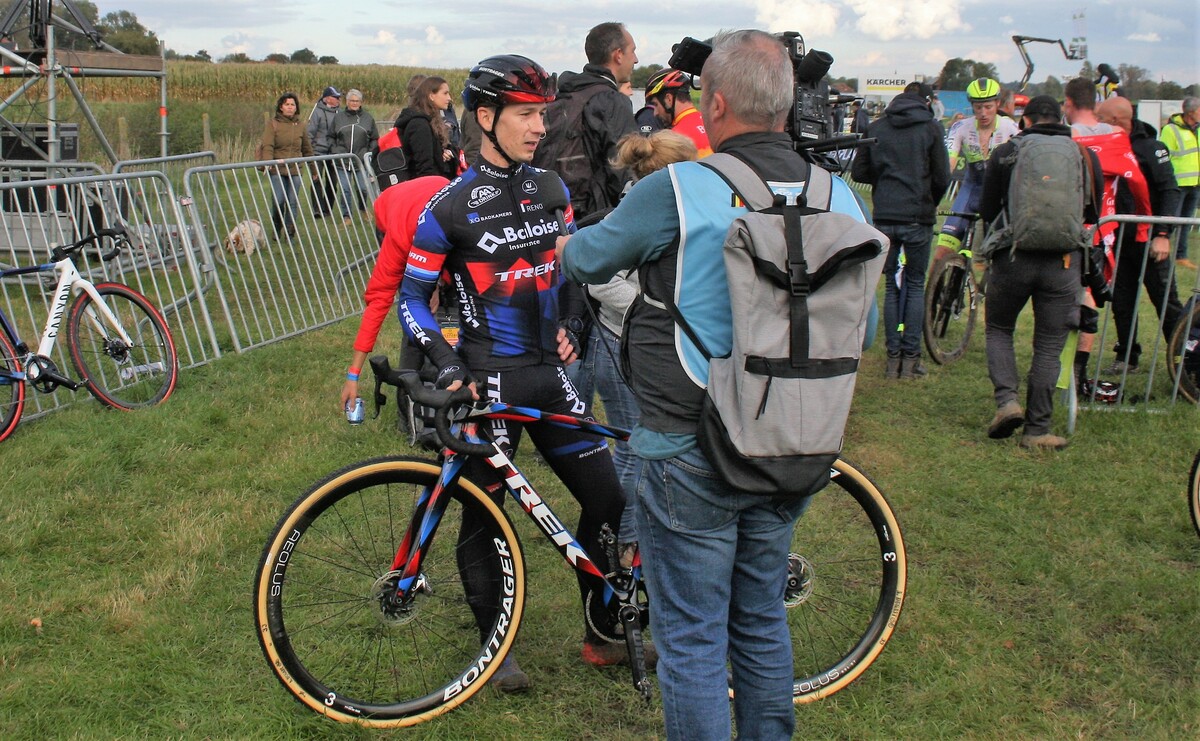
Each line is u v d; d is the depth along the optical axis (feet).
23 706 9.38
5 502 13.60
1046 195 15.24
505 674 9.79
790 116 15.07
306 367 20.62
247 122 72.59
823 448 6.78
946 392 20.11
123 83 86.48
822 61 15.26
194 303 24.47
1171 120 28.99
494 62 8.89
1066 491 14.84
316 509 8.85
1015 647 10.77
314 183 24.08
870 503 9.96
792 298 6.63
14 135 31.91
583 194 15.65
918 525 13.74
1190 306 18.65
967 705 9.73
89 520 13.33
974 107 26.55
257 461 15.51
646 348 7.22
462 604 9.95
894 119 19.84
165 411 17.29
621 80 15.96
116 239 19.15
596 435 9.42
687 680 7.39
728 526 7.28
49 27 30.50
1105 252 18.84
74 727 9.11
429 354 8.89
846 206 7.20
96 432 16.19
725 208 6.85
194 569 11.89
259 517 13.43
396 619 9.23
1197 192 28.68
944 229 21.75
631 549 9.83
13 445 15.70
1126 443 16.94
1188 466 15.83
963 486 14.99
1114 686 10.03
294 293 23.17
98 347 17.90
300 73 108.37
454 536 9.50
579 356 9.95
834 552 10.57
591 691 9.91
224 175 22.08
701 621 7.43
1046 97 15.93
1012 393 16.69
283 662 8.93
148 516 13.43
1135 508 14.12
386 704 9.34
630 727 9.45
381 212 12.07
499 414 8.93
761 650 7.80
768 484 6.77
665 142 10.61
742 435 6.67
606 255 7.10
